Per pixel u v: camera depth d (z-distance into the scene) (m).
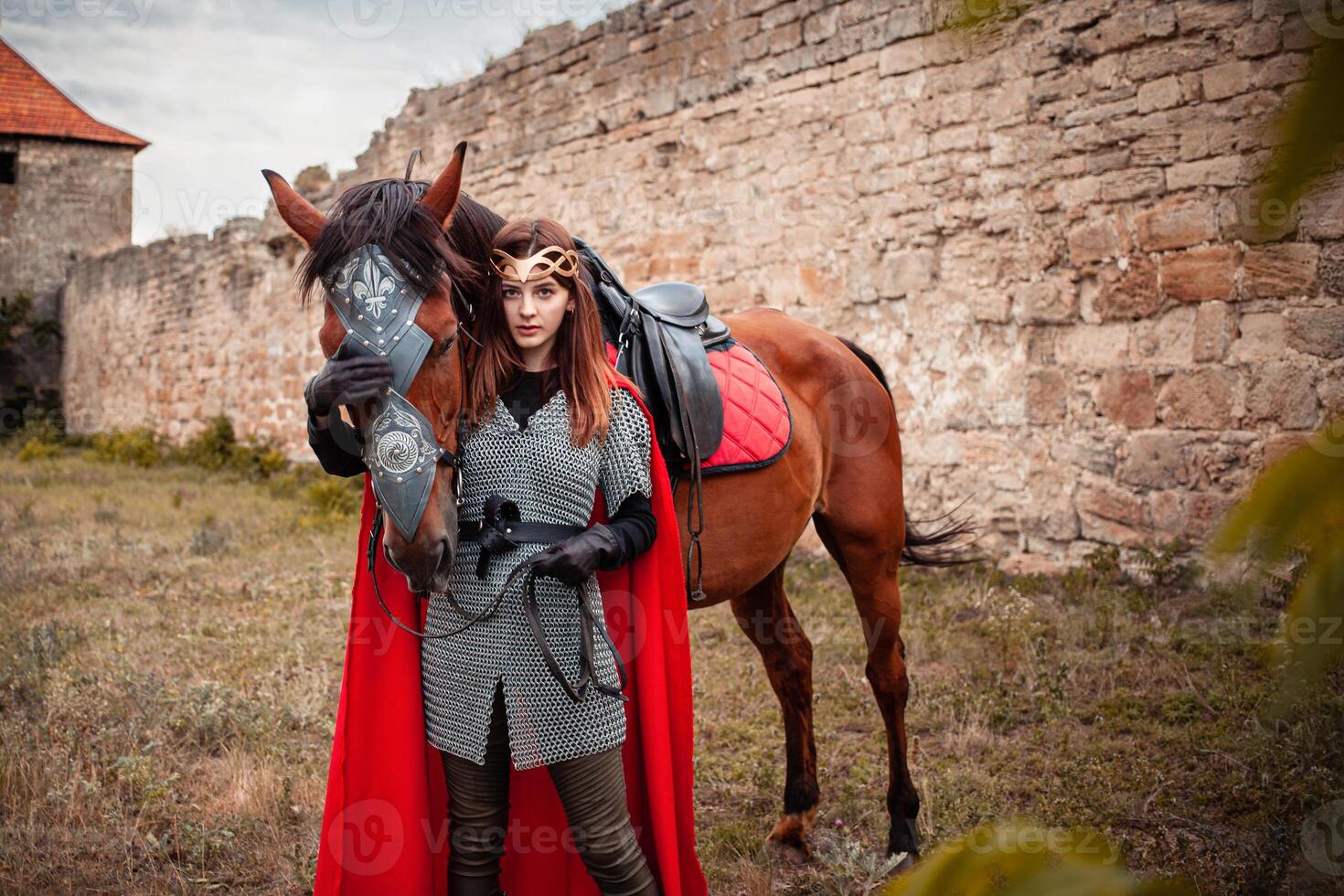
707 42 8.91
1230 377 5.93
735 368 3.01
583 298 2.12
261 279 16.20
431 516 1.88
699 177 9.07
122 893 3.02
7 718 4.39
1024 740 4.12
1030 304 6.85
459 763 2.15
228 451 16.50
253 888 3.11
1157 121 6.18
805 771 3.37
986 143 7.04
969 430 7.23
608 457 2.13
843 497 3.43
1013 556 6.97
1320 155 0.45
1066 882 0.59
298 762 3.99
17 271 24.80
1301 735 3.30
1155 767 3.70
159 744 3.96
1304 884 2.43
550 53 10.59
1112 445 6.48
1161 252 6.20
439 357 1.94
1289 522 0.52
